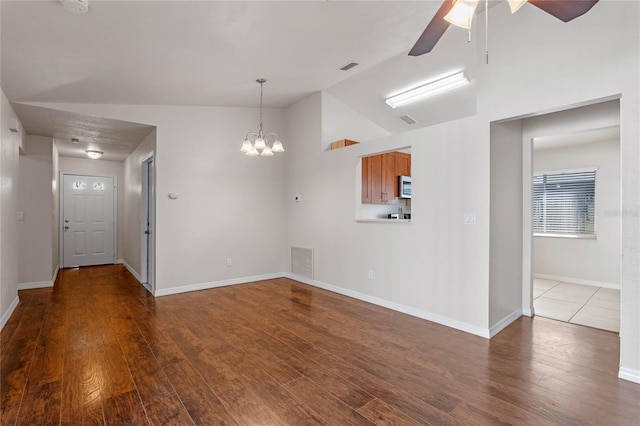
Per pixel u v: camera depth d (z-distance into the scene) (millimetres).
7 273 3570
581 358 2641
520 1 1453
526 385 2232
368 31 2928
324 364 2547
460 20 1515
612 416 1896
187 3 2201
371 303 4168
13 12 2092
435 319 3492
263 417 1901
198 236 4859
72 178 6820
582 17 2506
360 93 4621
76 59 2826
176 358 2646
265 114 5461
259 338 3057
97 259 7117
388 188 5668
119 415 1909
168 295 4559
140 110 4406
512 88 2895
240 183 5234
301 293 4656
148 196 5332
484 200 3105
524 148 3736
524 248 3756
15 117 3883
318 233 5016
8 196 3584
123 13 2225
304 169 5246
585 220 5434
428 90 4164
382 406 2004
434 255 3502
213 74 3578
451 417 1893
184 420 1870
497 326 3234
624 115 2301
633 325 2275
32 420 1859
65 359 2617
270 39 2904
